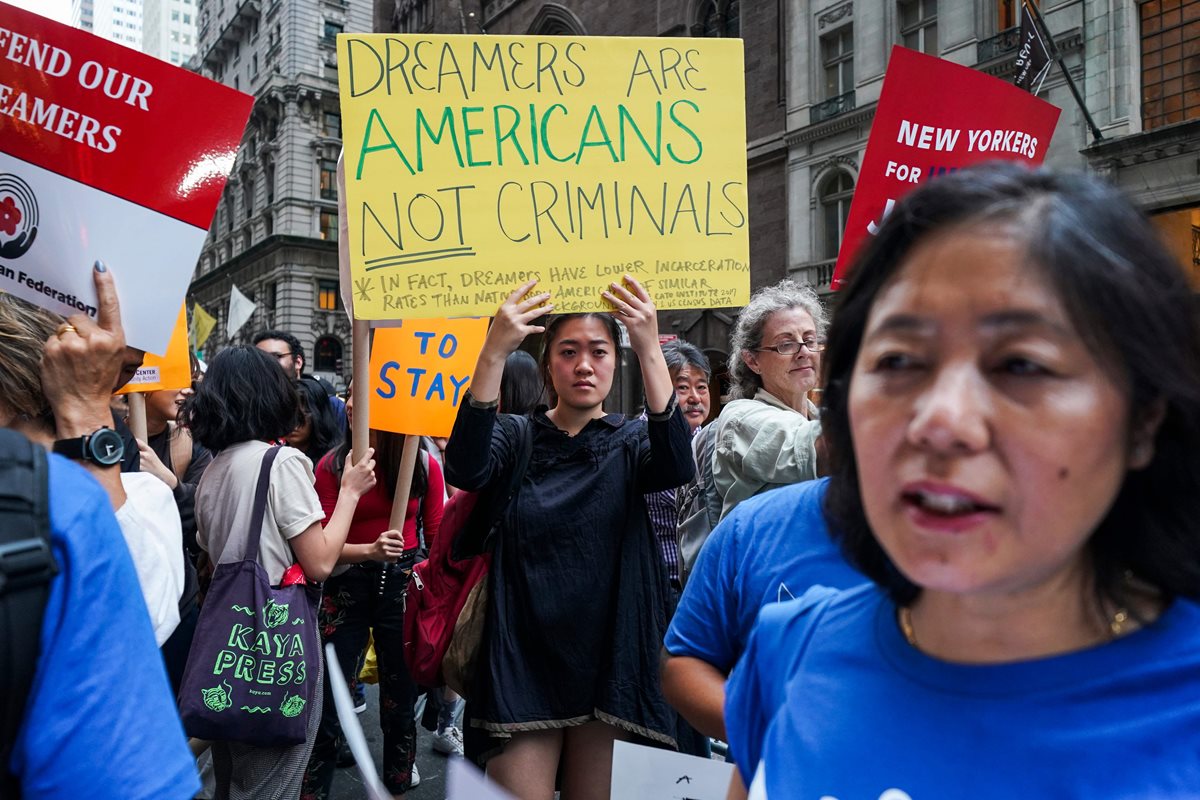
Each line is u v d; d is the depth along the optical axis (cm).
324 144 3675
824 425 84
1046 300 57
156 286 177
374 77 221
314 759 286
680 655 154
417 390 318
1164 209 1113
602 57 229
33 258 175
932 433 57
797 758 75
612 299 221
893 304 63
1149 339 56
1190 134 1071
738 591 150
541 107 227
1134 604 66
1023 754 62
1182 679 61
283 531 223
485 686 216
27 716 76
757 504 156
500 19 2403
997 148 236
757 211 1694
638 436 234
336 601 315
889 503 61
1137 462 61
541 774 216
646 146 229
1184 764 58
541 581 215
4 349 142
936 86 224
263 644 212
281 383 242
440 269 222
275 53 3750
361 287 219
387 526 329
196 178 178
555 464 227
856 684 74
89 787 77
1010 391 57
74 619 78
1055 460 55
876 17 1447
